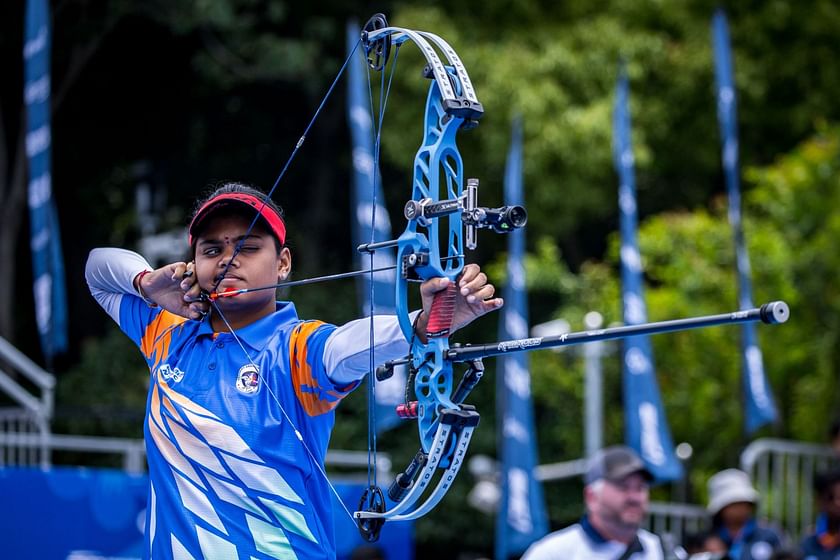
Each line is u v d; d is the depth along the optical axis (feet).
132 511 72.38
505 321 97.19
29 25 85.81
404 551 81.76
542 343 28.71
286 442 29.76
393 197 151.02
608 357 126.82
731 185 99.35
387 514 29.68
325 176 151.74
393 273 94.07
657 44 145.28
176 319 32.45
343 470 135.74
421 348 29.53
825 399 116.47
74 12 128.57
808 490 97.19
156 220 152.15
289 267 33.09
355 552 76.02
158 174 152.56
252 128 152.87
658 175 157.69
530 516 92.53
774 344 116.67
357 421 139.95
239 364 30.37
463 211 28.91
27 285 142.20
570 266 163.53
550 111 138.72
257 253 31.37
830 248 119.65
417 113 137.08
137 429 131.34
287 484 29.53
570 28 145.07
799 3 150.61
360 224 97.19
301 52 136.05
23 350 142.92
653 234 123.65
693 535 80.18
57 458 130.00
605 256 163.63
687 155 153.48
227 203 31.09
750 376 96.84
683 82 146.92
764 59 151.64
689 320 27.35
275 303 32.50
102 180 150.92
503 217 28.71
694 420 117.60
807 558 67.46
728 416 117.08
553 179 140.56
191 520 29.30
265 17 145.38
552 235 149.38
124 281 32.91
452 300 29.04
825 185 124.16
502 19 145.79
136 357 136.98
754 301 117.91
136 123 150.00
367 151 99.14
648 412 93.66
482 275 29.09
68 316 147.54
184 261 34.06
